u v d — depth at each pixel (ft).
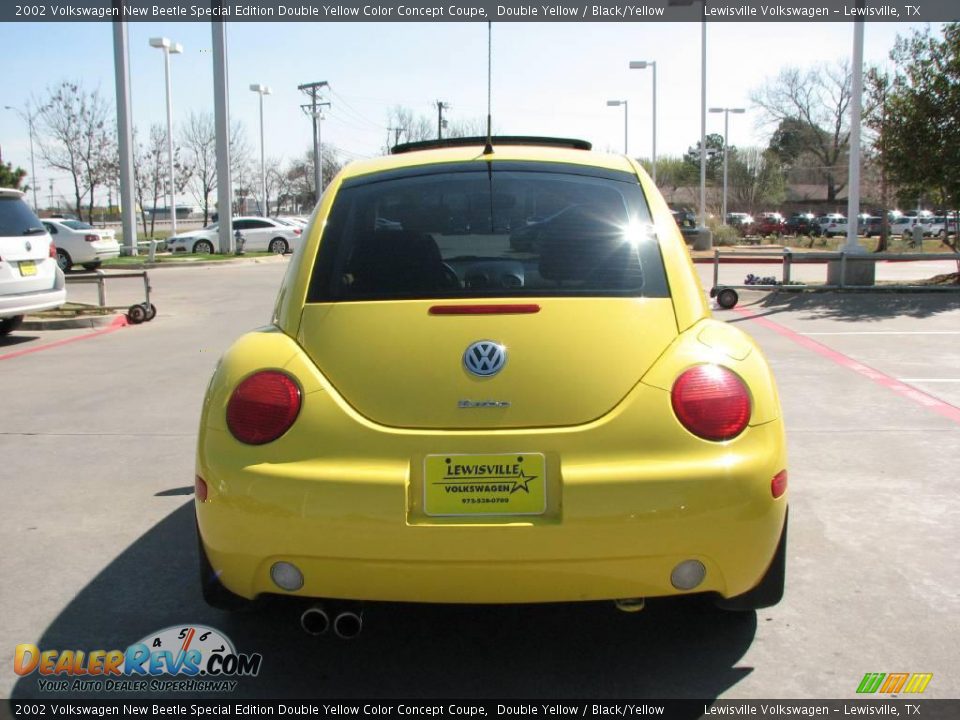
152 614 11.46
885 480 16.35
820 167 220.02
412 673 9.98
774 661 10.09
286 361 9.08
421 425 8.66
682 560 8.51
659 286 9.78
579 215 10.61
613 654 10.32
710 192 196.75
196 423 21.49
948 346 30.63
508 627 11.00
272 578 8.75
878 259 46.26
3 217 34.63
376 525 8.38
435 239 10.27
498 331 9.03
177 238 105.09
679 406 8.69
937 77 46.62
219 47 95.30
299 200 224.12
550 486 8.55
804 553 13.06
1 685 9.86
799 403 22.48
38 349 33.42
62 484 16.84
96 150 120.88
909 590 11.82
